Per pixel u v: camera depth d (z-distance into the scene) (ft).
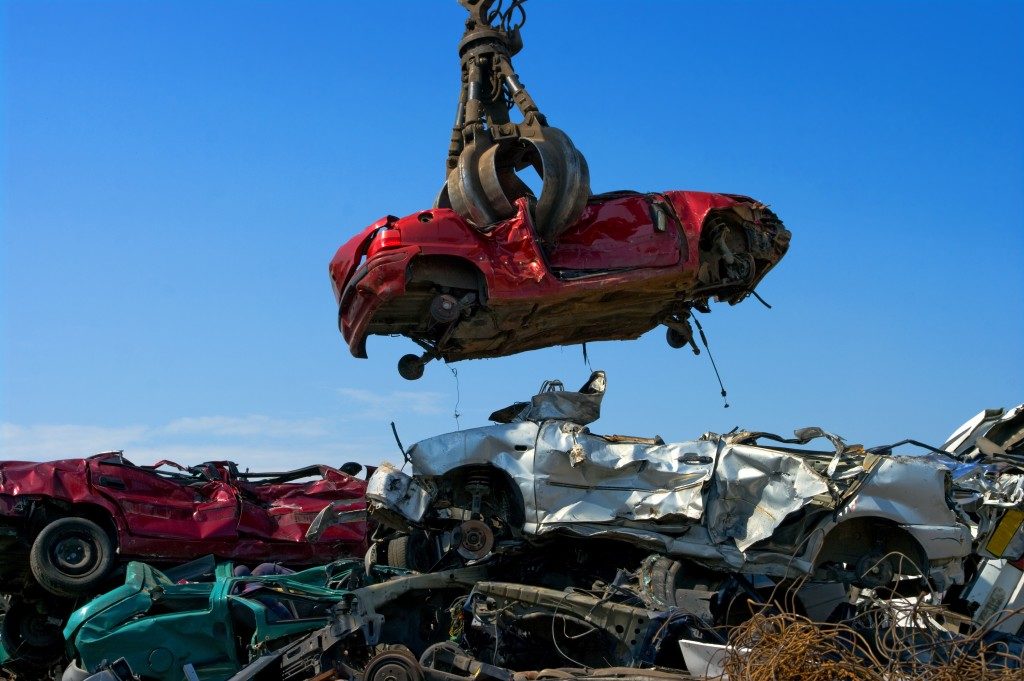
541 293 32.60
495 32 37.11
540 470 29.55
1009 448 39.65
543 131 34.22
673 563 28.53
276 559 39.19
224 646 29.14
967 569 35.68
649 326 37.81
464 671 26.30
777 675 21.88
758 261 36.78
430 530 31.37
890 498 29.04
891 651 23.17
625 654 26.43
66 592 34.22
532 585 30.37
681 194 35.37
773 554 28.99
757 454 29.22
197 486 38.60
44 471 35.50
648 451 29.84
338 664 27.53
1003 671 22.15
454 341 34.68
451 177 34.17
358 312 32.58
